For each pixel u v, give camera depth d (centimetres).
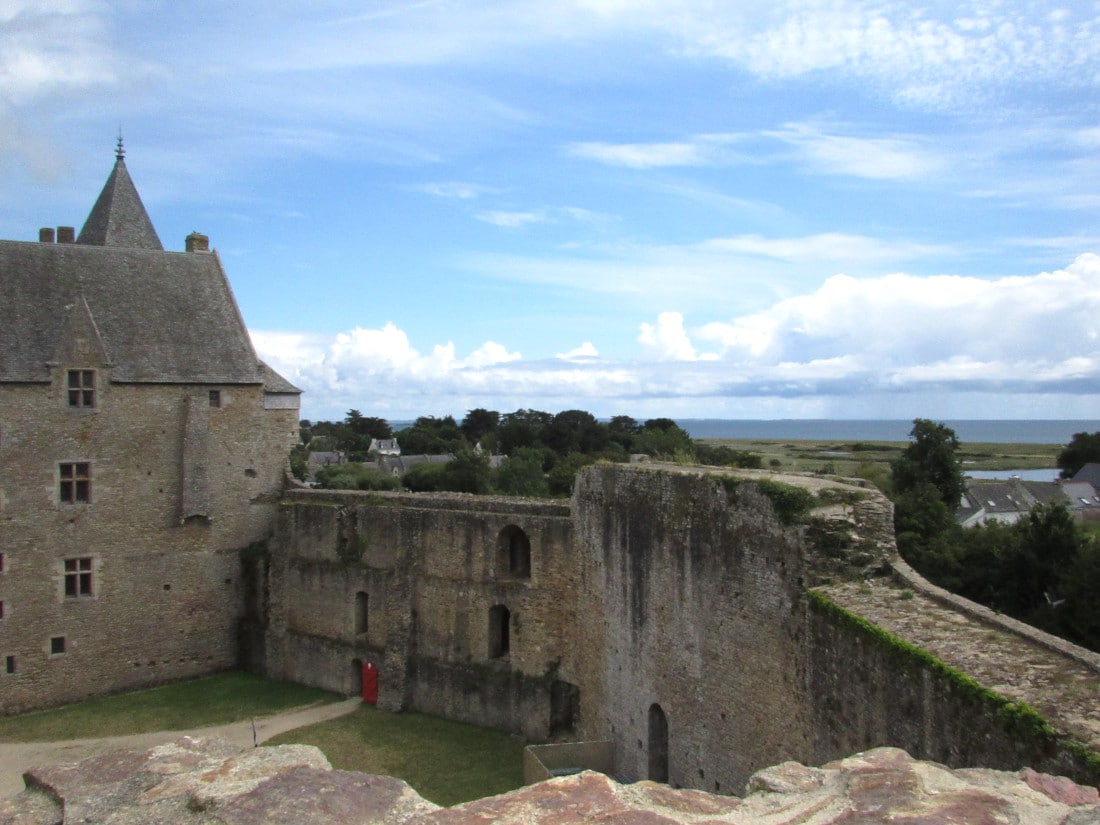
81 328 3528
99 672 3550
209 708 3378
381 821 692
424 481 7844
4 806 742
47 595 3453
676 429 7988
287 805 697
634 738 2430
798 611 1659
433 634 3262
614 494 2575
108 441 3584
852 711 1434
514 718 2998
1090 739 939
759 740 1811
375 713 3259
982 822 698
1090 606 3331
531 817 702
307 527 3709
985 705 1073
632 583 2455
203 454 3772
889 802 741
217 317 3994
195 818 691
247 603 3894
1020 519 4044
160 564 3697
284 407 4025
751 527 1856
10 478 3381
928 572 3853
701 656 2072
